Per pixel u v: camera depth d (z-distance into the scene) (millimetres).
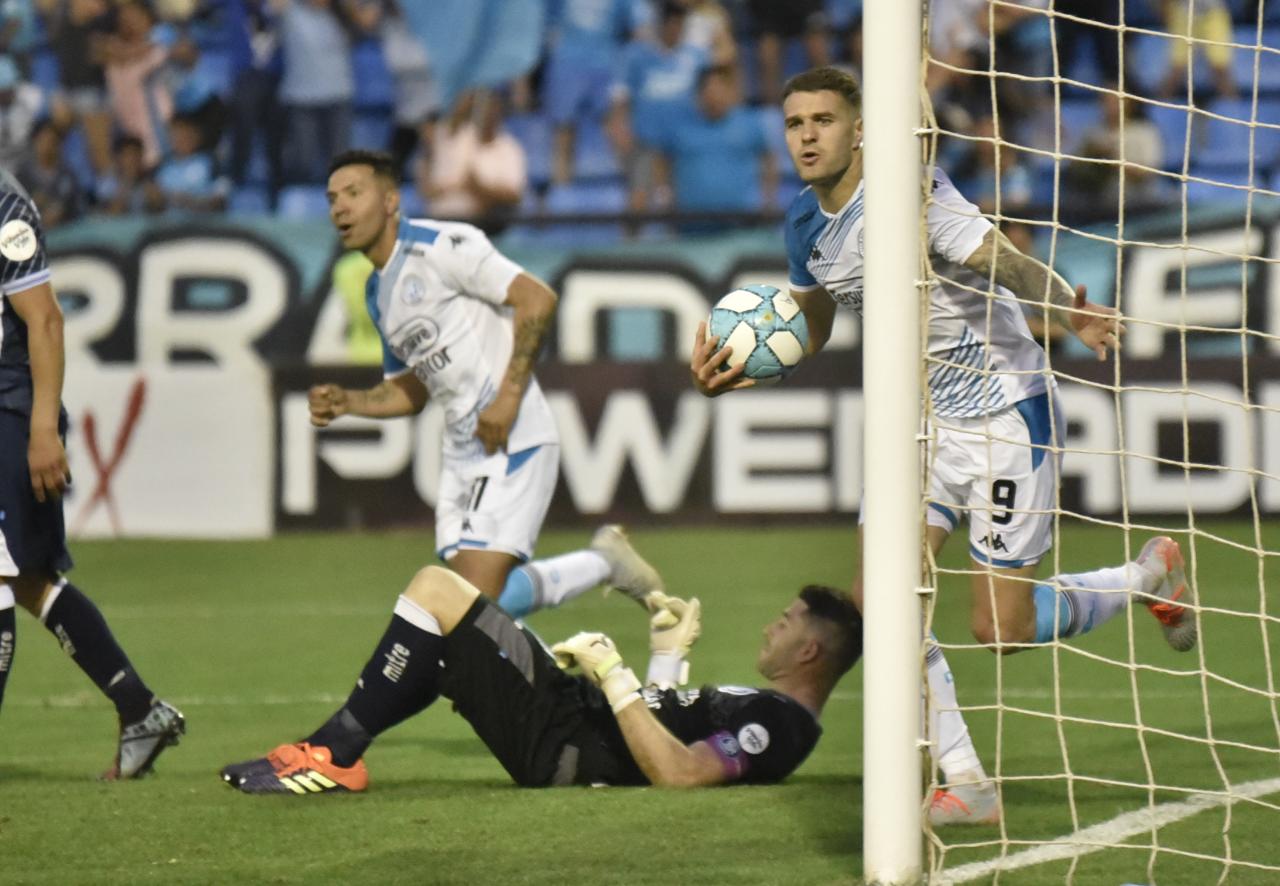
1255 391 39344
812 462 40812
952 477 16594
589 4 51875
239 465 41312
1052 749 18438
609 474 40812
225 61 52438
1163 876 12422
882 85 11680
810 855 12953
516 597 20266
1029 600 16547
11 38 51688
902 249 11641
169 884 12344
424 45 51469
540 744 15594
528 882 12258
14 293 15711
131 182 51375
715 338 15930
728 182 51281
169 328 43000
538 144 52219
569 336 41750
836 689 23562
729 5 52750
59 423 16234
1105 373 39531
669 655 18328
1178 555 17484
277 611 31719
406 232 20516
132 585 35000
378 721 15414
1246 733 19578
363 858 13000
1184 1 51344
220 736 20172
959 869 12578
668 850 13172
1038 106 49688
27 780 16781
